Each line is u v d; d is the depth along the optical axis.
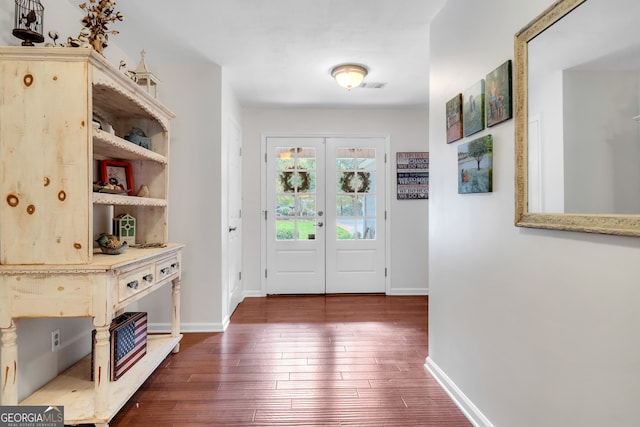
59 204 1.46
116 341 1.81
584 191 1.02
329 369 2.22
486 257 1.56
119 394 1.67
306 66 2.88
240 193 3.92
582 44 1.03
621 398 0.94
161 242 2.35
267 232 4.12
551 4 1.15
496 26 1.47
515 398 1.37
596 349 1.01
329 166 4.15
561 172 1.10
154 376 2.12
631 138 0.90
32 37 1.52
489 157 1.51
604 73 0.96
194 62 2.80
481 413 1.60
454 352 1.87
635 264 0.90
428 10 2.04
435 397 1.89
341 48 2.55
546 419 1.20
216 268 2.91
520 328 1.33
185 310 2.90
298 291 4.15
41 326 1.76
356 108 4.09
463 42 1.76
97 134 1.54
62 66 1.45
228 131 3.19
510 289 1.40
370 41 2.44
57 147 1.45
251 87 3.37
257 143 4.07
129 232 2.26
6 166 1.44
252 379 2.09
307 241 4.16
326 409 1.78
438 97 2.07
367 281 4.20
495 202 1.49
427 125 4.15
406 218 4.17
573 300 1.08
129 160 2.33
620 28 0.92
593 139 1.00
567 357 1.11
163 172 2.34
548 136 1.16
